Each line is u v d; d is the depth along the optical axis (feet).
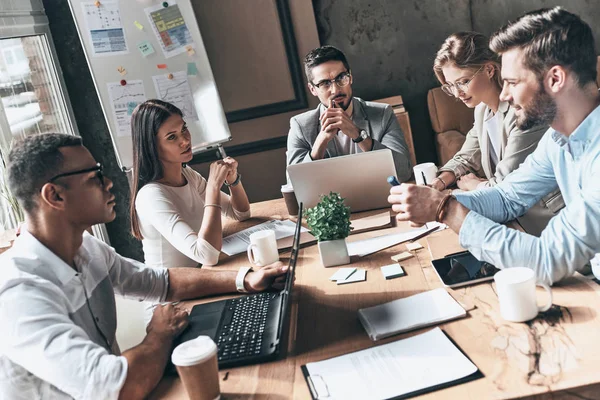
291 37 13.87
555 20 4.49
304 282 5.68
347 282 5.49
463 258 5.41
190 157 7.71
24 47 12.27
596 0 13.58
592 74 4.61
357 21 14.66
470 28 14.75
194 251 6.77
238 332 4.78
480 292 4.80
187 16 12.57
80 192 4.71
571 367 3.62
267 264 6.26
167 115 7.46
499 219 6.12
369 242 6.42
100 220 4.91
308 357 4.32
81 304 4.85
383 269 5.58
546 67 4.55
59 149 4.64
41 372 4.10
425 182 7.43
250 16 13.74
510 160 7.22
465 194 6.14
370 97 15.21
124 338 10.85
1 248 9.89
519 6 14.49
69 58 13.55
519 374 3.65
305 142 9.53
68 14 13.32
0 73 11.28
